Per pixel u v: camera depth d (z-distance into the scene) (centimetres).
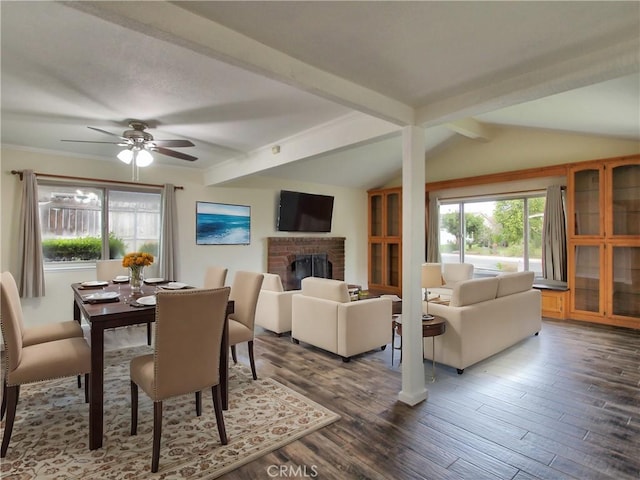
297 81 203
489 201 652
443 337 339
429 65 210
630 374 328
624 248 481
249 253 624
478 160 651
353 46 189
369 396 283
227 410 260
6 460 203
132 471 194
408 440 223
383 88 241
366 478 188
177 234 534
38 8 174
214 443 220
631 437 227
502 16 163
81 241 473
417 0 151
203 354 213
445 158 699
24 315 429
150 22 150
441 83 233
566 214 540
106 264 422
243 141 414
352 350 358
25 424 243
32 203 423
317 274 704
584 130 489
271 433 230
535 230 596
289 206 658
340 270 742
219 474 191
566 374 329
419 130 280
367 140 325
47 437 227
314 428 236
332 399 278
